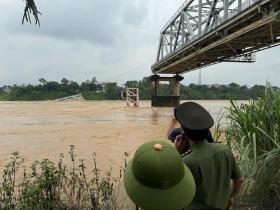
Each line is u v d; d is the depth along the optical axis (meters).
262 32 26.47
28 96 159.75
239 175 2.76
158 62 65.81
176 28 53.41
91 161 12.70
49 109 61.78
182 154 2.82
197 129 2.56
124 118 39.66
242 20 25.91
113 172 10.42
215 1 32.06
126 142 19.16
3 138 20.89
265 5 21.98
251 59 42.19
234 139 4.95
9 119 37.56
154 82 76.56
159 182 1.92
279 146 4.15
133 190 1.98
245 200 4.24
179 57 50.78
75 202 5.35
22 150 16.00
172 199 1.94
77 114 47.19
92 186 6.25
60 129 26.53
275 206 4.17
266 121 4.68
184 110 2.65
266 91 4.80
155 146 2.00
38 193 4.69
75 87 164.50
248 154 4.43
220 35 30.75
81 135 22.56
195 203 2.56
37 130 25.77
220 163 2.61
